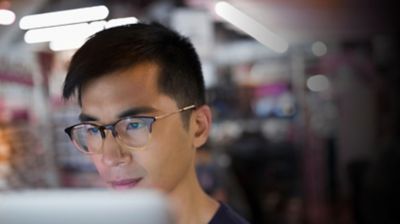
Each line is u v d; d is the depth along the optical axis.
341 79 4.96
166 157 0.83
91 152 0.83
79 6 3.42
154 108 0.82
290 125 4.87
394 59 4.86
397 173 3.78
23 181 3.04
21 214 0.45
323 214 4.77
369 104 4.97
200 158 3.92
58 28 3.28
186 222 0.89
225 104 4.66
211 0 3.96
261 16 4.04
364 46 4.89
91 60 0.81
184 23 4.03
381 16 4.24
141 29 0.88
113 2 3.53
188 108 0.89
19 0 3.22
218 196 3.82
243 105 4.73
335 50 4.91
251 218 3.81
